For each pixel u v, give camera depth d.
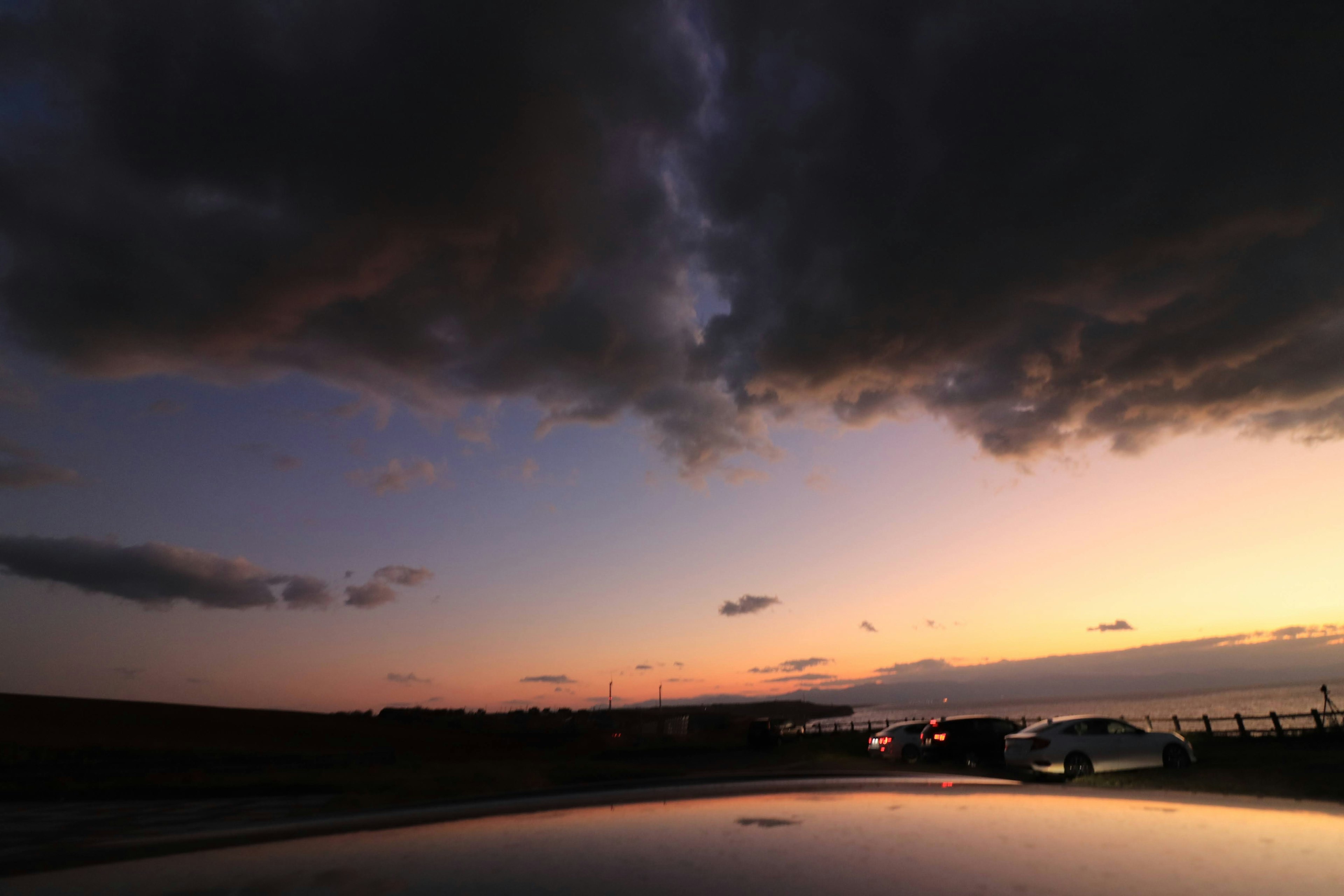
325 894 3.62
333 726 70.94
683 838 4.56
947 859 3.67
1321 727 22.88
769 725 39.75
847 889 3.14
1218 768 15.88
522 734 72.81
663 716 75.38
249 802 19.62
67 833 13.30
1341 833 4.02
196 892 3.86
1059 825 4.52
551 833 5.05
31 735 50.78
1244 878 3.14
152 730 58.41
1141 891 2.97
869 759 26.75
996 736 23.50
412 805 8.76
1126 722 17.28
